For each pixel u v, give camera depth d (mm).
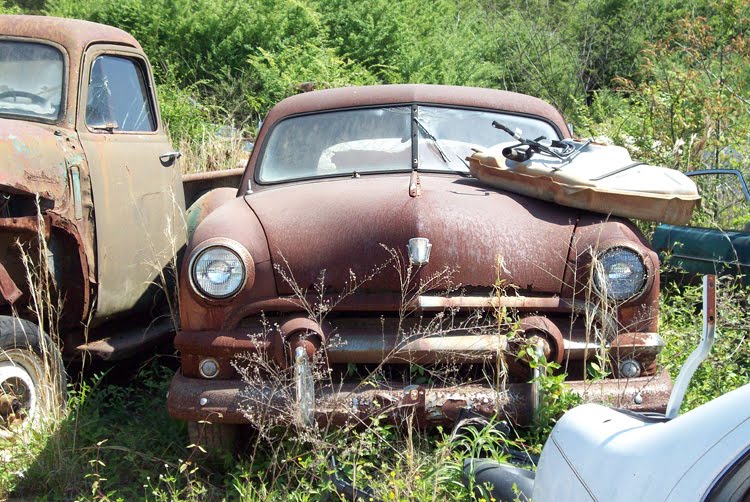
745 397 2121
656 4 15711
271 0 14242
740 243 5840
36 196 4516
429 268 3893
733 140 7984
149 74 5918
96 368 5477
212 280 3900
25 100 5027
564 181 4168
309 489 3615
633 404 3834
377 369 3830
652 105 8625
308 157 5125
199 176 6602
